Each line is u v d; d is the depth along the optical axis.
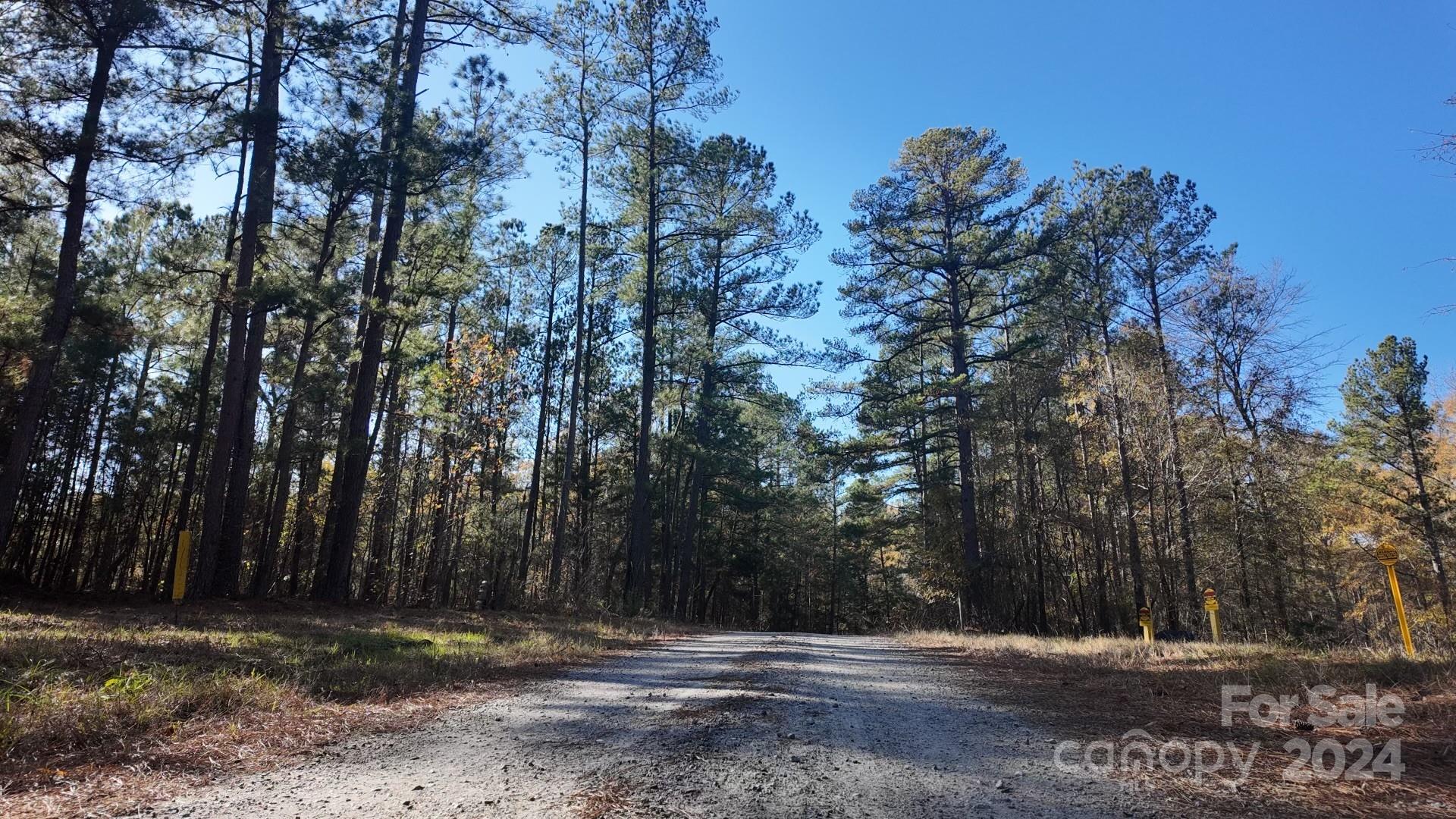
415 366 23.27
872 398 28.53
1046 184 26.48
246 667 8.13
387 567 23.83
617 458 44.03
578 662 11.64
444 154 17.09
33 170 14.94
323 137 15.99
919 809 4.25
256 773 4.89
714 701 7.79
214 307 20.97
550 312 33.53
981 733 6.36
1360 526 26.58
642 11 24.62
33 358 14.57
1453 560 26.16
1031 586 28.83
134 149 14.57
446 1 19.97
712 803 4.31
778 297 31.16
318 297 16.05
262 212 17.64
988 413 27.50
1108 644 15.21
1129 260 24.67
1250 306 22.83
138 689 6.23
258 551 28.67
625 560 41.88
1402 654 8.97
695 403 34.03
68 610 13.14
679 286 31.48
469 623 16.22
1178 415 22.95
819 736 6.14
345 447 18.28
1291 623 23.02
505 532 24.50
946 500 29.53
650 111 26.48
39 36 13.88
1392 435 26.61
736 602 59.22
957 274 27.91
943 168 28.30
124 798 4.27
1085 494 28.00
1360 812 4.17
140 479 29.12
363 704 7.23
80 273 19.06
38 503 25.83
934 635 21.03
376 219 21.39
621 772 4.97
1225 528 23.86
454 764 5.18
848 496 47.09
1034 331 29.09
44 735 5.09
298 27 15.65
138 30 14.37
